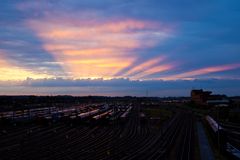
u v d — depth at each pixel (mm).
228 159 46688
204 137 71000
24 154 47000
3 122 80062
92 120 90438
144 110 154000
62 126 86062
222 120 106062
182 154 49094
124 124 94062
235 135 74188
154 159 45312
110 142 61312
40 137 65562
